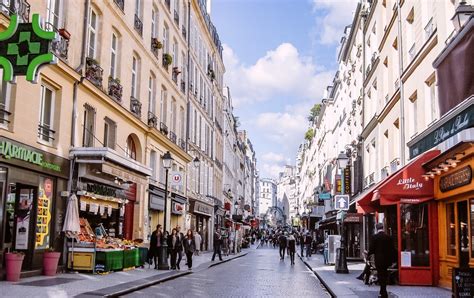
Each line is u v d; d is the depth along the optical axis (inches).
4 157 525.3
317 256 1517.0
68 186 669.9
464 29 421.7
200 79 1669.5
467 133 384.5
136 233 951.0
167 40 1219.2
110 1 824.9
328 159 2058.3
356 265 1039.6
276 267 1024.2
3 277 532.4
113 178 783.1
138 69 993.5
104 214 814.5
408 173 590.2
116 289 510.3
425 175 580.7
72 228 647.1
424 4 703.1
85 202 705.0
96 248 671.8
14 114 550.3
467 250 513.0
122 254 743.1
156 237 860.0
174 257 844.0
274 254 1733.5
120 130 879.1
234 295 527.8
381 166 993.5
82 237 687.1
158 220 1139.3
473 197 494.9
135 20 959.0
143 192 986.1
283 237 1352.1
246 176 4001.0
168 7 1219.2
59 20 669.9
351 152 1391.5
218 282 670.5
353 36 1416.1
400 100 818.8
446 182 543.5
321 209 2208.4
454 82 453.4
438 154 545.3
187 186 1424.7
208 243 1812.3
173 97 1280.8
